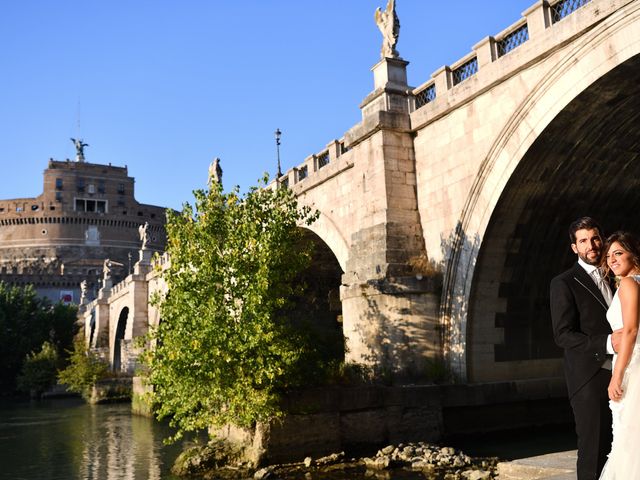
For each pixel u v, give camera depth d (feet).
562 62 48.85
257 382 49.80
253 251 55.72
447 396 57.82
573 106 48.91
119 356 215.92
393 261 63.82
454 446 56.08
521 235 59.82
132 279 178.09
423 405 56.85
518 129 53.78
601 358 14.79
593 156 55.26
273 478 46.37
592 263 15.85
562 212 60.18
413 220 65.92
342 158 77.56
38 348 245.04
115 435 90.99
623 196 62.44
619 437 13.30
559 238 62.54
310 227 87.35
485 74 56.85
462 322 60.49
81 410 142.10
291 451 51.06
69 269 357.82
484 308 61.11
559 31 48.67
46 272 352.69
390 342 62.13
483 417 60.39
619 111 50.19
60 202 379.96
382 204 65.46
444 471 45.83
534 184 56.03
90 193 390.01
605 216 64.28
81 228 379.55
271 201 59.67
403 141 67.41
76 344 206.90
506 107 55.11
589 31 46.55
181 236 57.00
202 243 56.75
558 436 59.41
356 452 53.62
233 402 50.57
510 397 60.59
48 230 374.84
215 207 58.39
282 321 54.90
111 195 396.78
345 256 77.41
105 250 381.81
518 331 63.67
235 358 52.03
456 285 61.31
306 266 57.77
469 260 59.67
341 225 78.79
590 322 15.43
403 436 55.67
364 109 71.00
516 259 61.05
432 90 67.10
